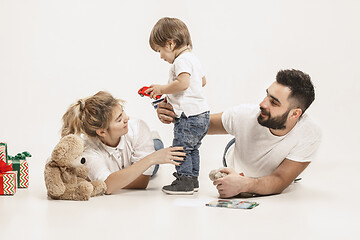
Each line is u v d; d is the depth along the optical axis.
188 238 2.11
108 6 5.50
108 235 2.14
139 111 4.84
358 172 3.51
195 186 2.94
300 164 2.84
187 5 5.49
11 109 4.86
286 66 5.14
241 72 5.14
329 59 5.12
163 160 2.78
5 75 5.19
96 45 5.43
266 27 5.32
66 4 5.47
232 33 5.37
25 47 5.33
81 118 2.81
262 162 2.94
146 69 5.30
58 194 2.67
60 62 5.32
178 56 2.87
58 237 2.12
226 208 2.56
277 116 2.73
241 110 3.03
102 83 5.16
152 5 5.53
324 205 2.64
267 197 2.82
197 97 2.84
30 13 5.41
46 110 4.86
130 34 5.48
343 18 5.23
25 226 2.25
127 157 2.97
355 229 2.25
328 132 4.46
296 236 2.15
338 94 4.93
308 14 5.30
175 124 2.88
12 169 2.87
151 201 2.70
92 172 2.83
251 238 2.12
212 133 3.17
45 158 3.86
